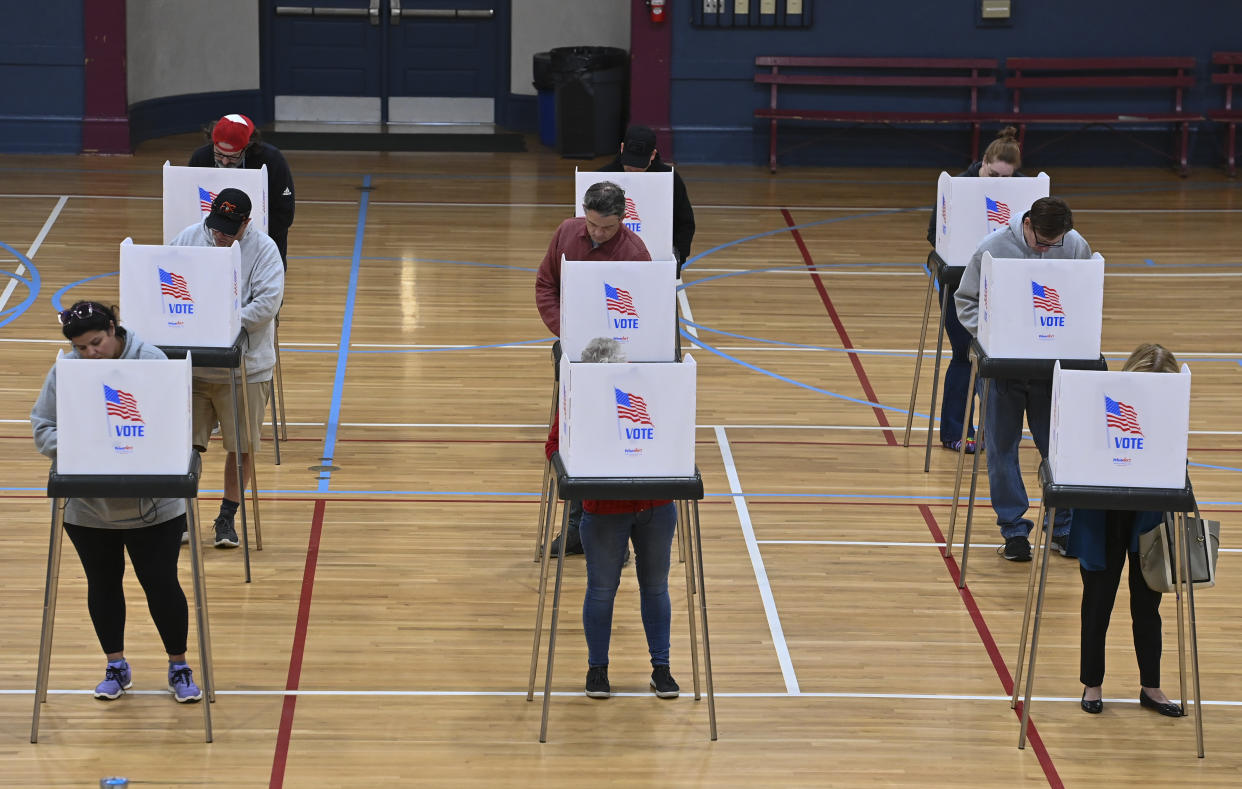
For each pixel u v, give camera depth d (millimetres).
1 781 7133
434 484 10969
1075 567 9867
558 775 7352
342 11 23625
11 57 21328
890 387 13336
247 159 10805
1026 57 22031
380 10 23578
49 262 16078
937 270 11289
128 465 7238
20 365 13031
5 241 16812
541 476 11203
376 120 24047
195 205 10250
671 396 7238
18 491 10531
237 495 9797
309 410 12344
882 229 18859
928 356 14211
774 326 14945
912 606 9273
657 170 11211
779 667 8477
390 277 16156
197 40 23234
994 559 9992
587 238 9312
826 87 22297
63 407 7148
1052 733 7855
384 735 7672
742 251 17641
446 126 23953
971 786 7352
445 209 19094
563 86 22078
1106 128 22469
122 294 8773
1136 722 7980
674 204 11258
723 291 16078
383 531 10148
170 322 8836
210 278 8812
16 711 7781
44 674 7484
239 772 7285
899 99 22297
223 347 8883
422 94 24016
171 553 7625
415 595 9242
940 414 12617
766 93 22297
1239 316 15453
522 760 7477
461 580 9469
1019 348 9234
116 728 7645
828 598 9336
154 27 22594
